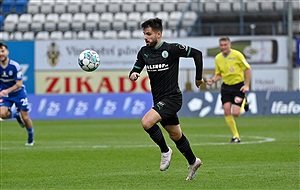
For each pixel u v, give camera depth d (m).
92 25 117.25
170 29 113.38
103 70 103.50
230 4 116.00
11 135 65.44
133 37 114.19
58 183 30.69
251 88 103.69
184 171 34.97
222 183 29.84
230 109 54.12
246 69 54.00
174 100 29.77
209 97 95.69
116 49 103.25
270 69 103.50
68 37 115.38
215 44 102.50
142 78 103.12
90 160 41.25
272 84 103.62
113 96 96.25
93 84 103.56
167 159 29.98
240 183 29.80
